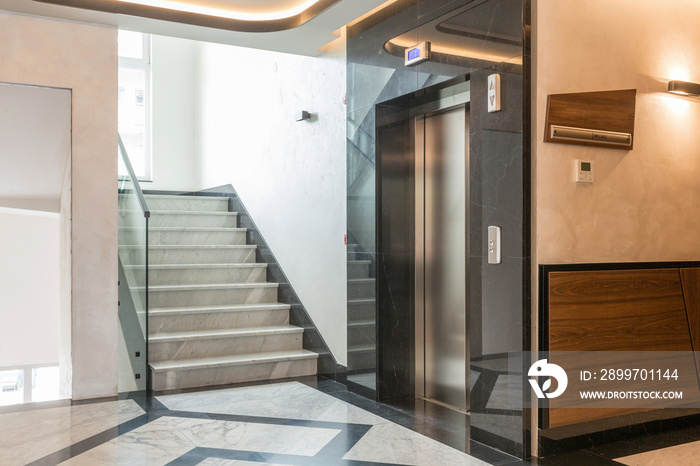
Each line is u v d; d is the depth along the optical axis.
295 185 6.50
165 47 9.09
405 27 4.68
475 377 3.95
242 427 4.19
